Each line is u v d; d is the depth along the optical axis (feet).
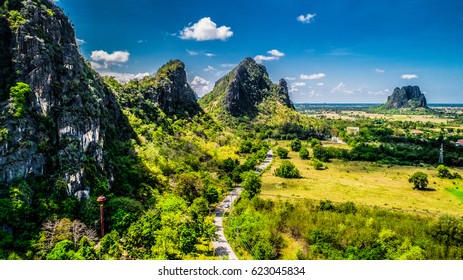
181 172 447.83
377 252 273.75
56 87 350.02
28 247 249.96
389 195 458.50
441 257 279.28
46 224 269.44
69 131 339.16
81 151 337.11
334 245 296.92
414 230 313.12
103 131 396.37
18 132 302.25
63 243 249.34
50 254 237.25
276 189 483.51
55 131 334.65
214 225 338.54
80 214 297.94
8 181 285.02
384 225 321.32
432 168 640.58
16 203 268.82
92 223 290.97
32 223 269.44
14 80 326.85
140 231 261.65
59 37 393.29
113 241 256.93
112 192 346.54
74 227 275.39
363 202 423.64
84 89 389.60
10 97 312.91
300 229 323.37
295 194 456.45
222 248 296.92
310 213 359.87
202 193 404.98
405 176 573.74
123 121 495.41
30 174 301.22
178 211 317.83
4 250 240.53
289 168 563.07
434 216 373.20
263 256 273.54
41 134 320.91
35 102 328.90
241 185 492.13
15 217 264.93
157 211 324.19
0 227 257.34
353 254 278.46
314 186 502.38
